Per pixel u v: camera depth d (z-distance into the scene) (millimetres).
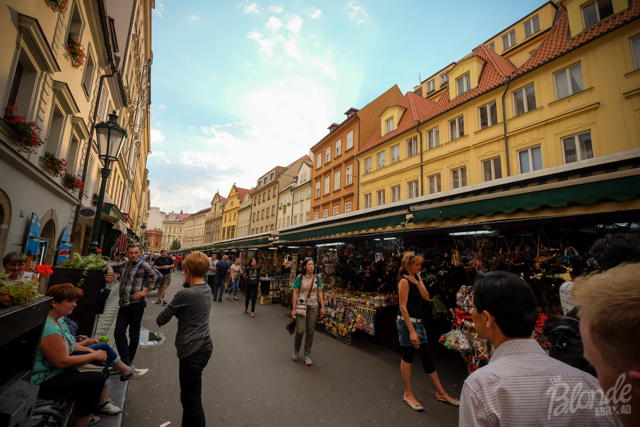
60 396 2455
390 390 4047
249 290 8883
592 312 724
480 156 15078
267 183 43906
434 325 5805
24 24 5598
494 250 4449
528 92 13484
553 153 12180
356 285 7902
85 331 4164
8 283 1738
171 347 5660
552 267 3789
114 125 5574
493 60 16125
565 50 12094
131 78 19281
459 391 4047
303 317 5059
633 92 10156
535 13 18203
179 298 2725
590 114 11195
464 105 16062
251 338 6363
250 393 3848
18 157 5738
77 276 4219
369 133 25219
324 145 29844
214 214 69750
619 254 1599
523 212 3467
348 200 25250
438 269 5352
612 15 11281
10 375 1849
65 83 7609
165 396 3695
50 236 8773
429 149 18062
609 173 2824
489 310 1275
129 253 4441
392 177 20750
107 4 15812
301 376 4441
